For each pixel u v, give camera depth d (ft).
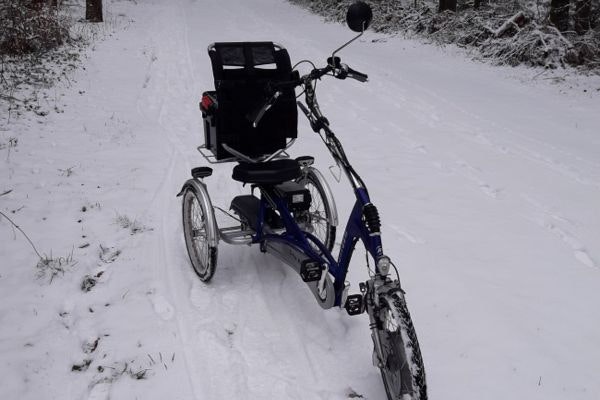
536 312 11.61
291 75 12.88
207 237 11.59
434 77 38.70
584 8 43.65
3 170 18.78
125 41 45.03
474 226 15.75
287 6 82.38
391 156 21.84
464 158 21.83
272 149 13.24
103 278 12.64
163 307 11.53
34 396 9.12
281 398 9.11
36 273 12.74
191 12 69.97
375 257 8.46
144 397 9.07
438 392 9.34
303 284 12.47
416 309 11.65
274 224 12.20
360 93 32.65
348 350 10.30
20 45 34.06
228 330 10.84
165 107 27.71
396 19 59.57
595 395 9.31
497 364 10.00
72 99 27.66
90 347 10.30
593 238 15.11
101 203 16.51
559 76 38.58
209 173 12.54
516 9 49.44
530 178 19.79
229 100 12.37
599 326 11.19
